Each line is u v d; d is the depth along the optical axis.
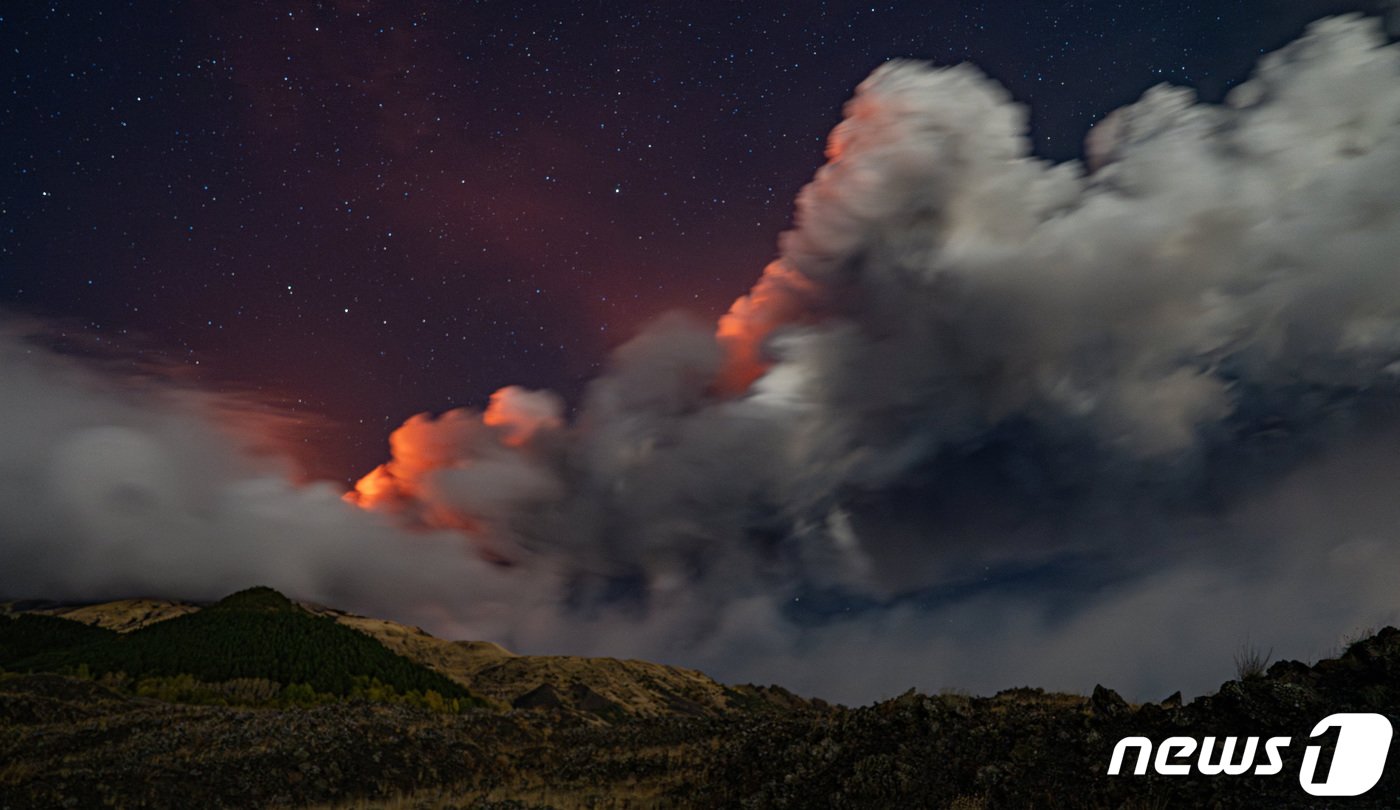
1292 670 15.65
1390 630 15.23
